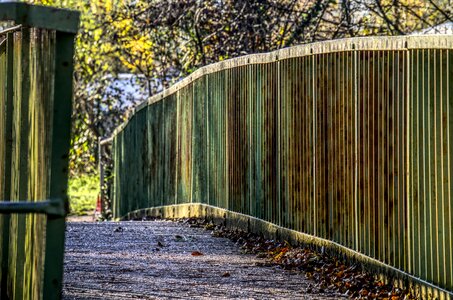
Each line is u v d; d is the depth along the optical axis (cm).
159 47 2895
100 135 4397
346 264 1139
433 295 880
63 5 3334
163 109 2356
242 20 2275
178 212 2153
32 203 523
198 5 2408
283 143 1386
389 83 1001
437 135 871
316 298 985
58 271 549
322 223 1232
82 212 3816
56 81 556
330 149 1197
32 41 704
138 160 2742
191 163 2030
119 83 4491
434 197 884
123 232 1659
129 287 1033
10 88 795
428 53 887
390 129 1001
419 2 2270
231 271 1170
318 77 1237
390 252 1004
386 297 967
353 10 2111
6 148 796
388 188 1005
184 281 1087
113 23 2892
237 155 1650
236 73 1656
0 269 791
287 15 2303
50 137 622
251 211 1561
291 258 1239
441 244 867
